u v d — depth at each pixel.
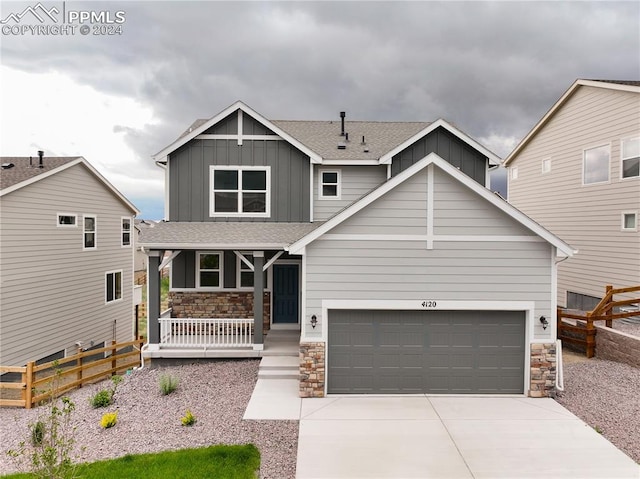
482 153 14.02
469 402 9.35
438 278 9.62
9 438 8.16
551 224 18.91
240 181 13.46
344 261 9.59
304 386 9.56
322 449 7.23
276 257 12.03
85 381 11.64
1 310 13.43
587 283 16.62
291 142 13.22
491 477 6.44
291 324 14.19
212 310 14.08
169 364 11.73
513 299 9.60
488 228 9.55
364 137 15.84
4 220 13.59
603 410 8.84
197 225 13.05
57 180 16.16
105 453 7.14
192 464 6.67
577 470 6.64
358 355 9.82
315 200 14.02
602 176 15.86
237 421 8.32
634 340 10.93
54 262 16.02
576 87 16.89
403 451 7.19
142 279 35.69
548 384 9.58
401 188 9.54
